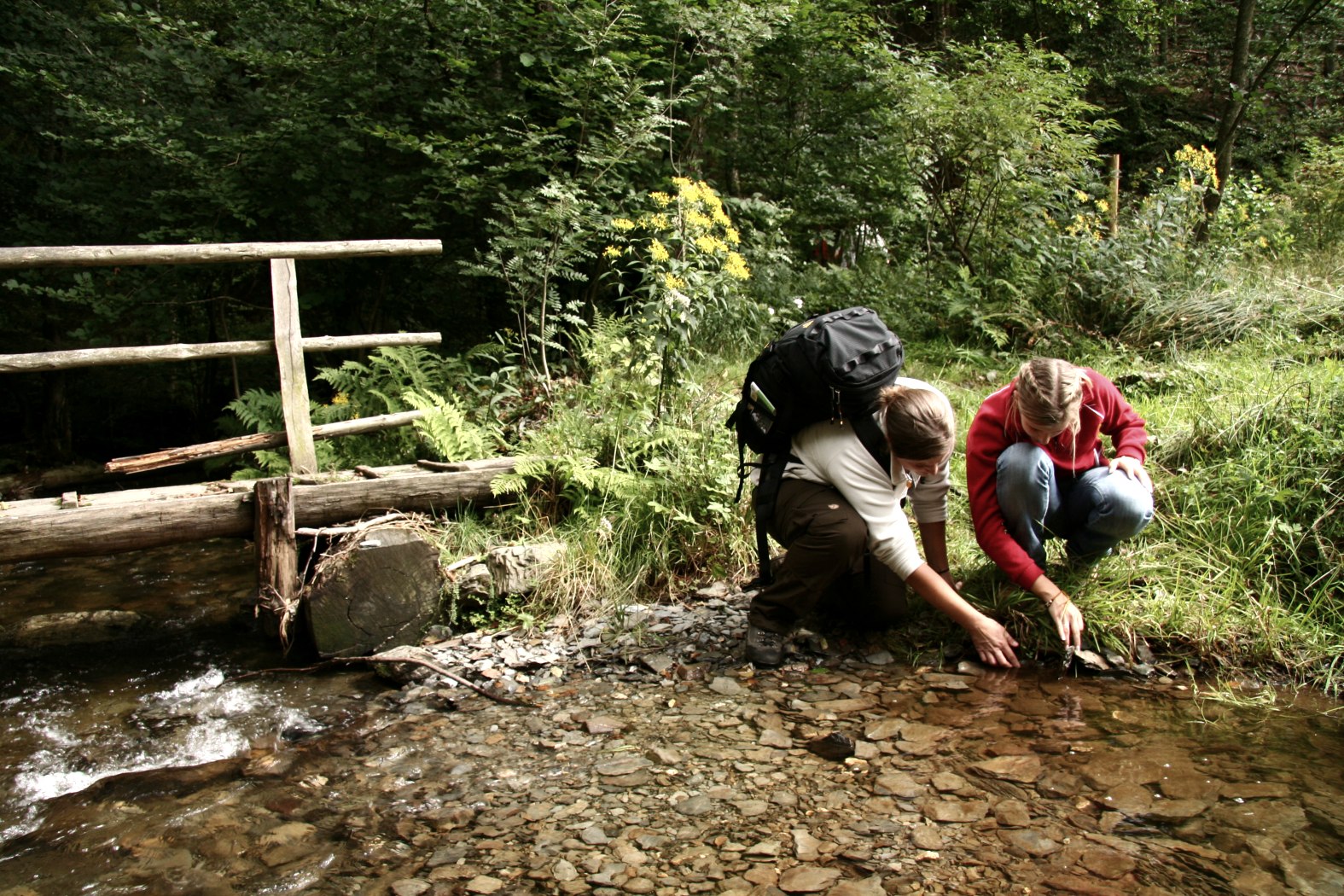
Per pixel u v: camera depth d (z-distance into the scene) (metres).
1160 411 4.37
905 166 7.63
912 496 3.08
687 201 4.43
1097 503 3.00
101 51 7.25
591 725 2.77
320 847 2.19
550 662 3.24
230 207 5.88
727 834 2.16
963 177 7.71
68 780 2.60
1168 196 7.05
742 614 3.50
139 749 2.76
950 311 6.50
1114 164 8.16
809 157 7.76
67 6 7.69
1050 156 7.66
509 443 4.66
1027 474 2.92
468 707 2.96
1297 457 3.57
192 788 2.51
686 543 3.87
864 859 2.04
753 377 2.94
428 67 6.31
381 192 6.18
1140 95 15.69
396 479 3.82
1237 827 2.10
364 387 5.02
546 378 5.21
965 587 3.32
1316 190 9.45
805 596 3.00
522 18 6.12
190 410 8.29
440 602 3.55
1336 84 15.81
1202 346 5.72
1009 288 6.46
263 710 3.01
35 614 3.92
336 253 4.21
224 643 3.61
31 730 2.91
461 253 6.52
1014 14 14.57
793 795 2.32
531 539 3.93
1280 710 2.71
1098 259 6.39
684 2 6.45
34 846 2.25
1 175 7.07
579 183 5.91
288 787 2.49
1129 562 3.29
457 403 4.75
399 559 3.45
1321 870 1.94
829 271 7.36
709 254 4.61
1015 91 7.28
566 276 5.62
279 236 6.49
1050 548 3.41
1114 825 2.13
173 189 6.28
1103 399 3.06
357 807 2.37
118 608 4.00
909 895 1.91
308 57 6.19
